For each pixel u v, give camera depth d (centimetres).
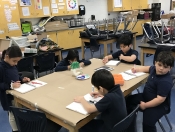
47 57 339
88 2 732
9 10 523
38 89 180
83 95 161
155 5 843
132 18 538
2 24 516
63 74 219
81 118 127
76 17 718
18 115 147
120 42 248
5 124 247
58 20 642
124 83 181
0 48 334
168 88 159
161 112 166
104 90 137
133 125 140
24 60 307
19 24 551
